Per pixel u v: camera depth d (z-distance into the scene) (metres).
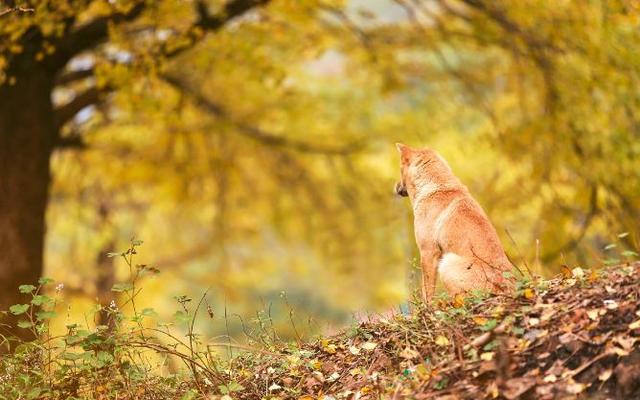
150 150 24.03
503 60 20.47
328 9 17.22
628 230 16.50
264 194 28.39
